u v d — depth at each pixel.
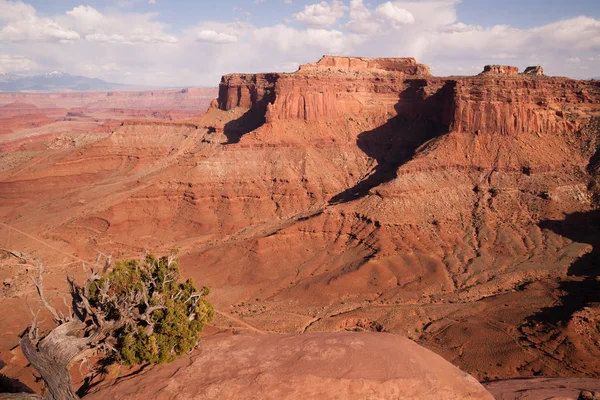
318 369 24.16
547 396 32.16
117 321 25.75
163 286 30.16
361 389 22.97
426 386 23.59
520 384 36.34
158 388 23.55
